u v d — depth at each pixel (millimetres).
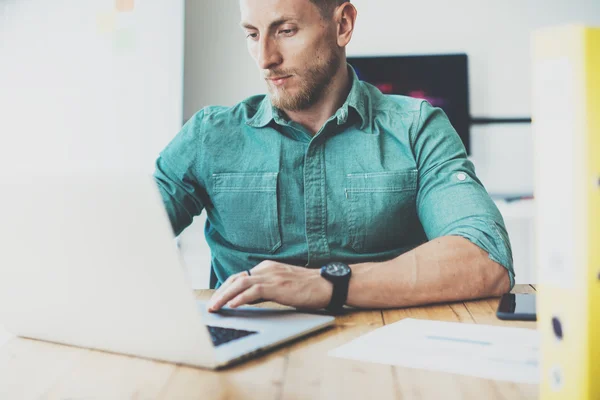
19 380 663
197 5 3871
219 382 636
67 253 699
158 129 3477
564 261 459
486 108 3744
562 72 445
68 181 663
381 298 979
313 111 1437
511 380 615
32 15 3566
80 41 3535
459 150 1394
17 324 825
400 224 1430
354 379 634
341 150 1438
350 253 1433
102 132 3508
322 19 1362
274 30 1351
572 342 453
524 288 1210
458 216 1204
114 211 641
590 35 433
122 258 658
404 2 3752
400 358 697
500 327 825
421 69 3691
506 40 3719
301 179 1445
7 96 3568
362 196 1417
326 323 862
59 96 3537
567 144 448
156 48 3490
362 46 3766
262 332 790
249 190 1462
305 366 682
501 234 1126
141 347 715
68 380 660
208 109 1552
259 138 1479
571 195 448
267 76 1392
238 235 1480
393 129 1440
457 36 3732
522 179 3746
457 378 626
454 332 802
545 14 3697
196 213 1562
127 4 3514
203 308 957
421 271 1016
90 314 731
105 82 3512
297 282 954
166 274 641
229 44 3859
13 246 739
